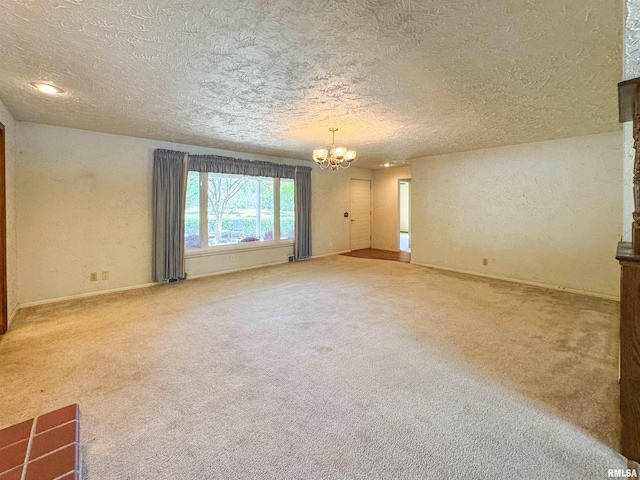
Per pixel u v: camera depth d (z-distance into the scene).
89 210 3.99
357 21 1.61
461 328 2.93
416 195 6.14
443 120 3.43
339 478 1.33
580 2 1.46
